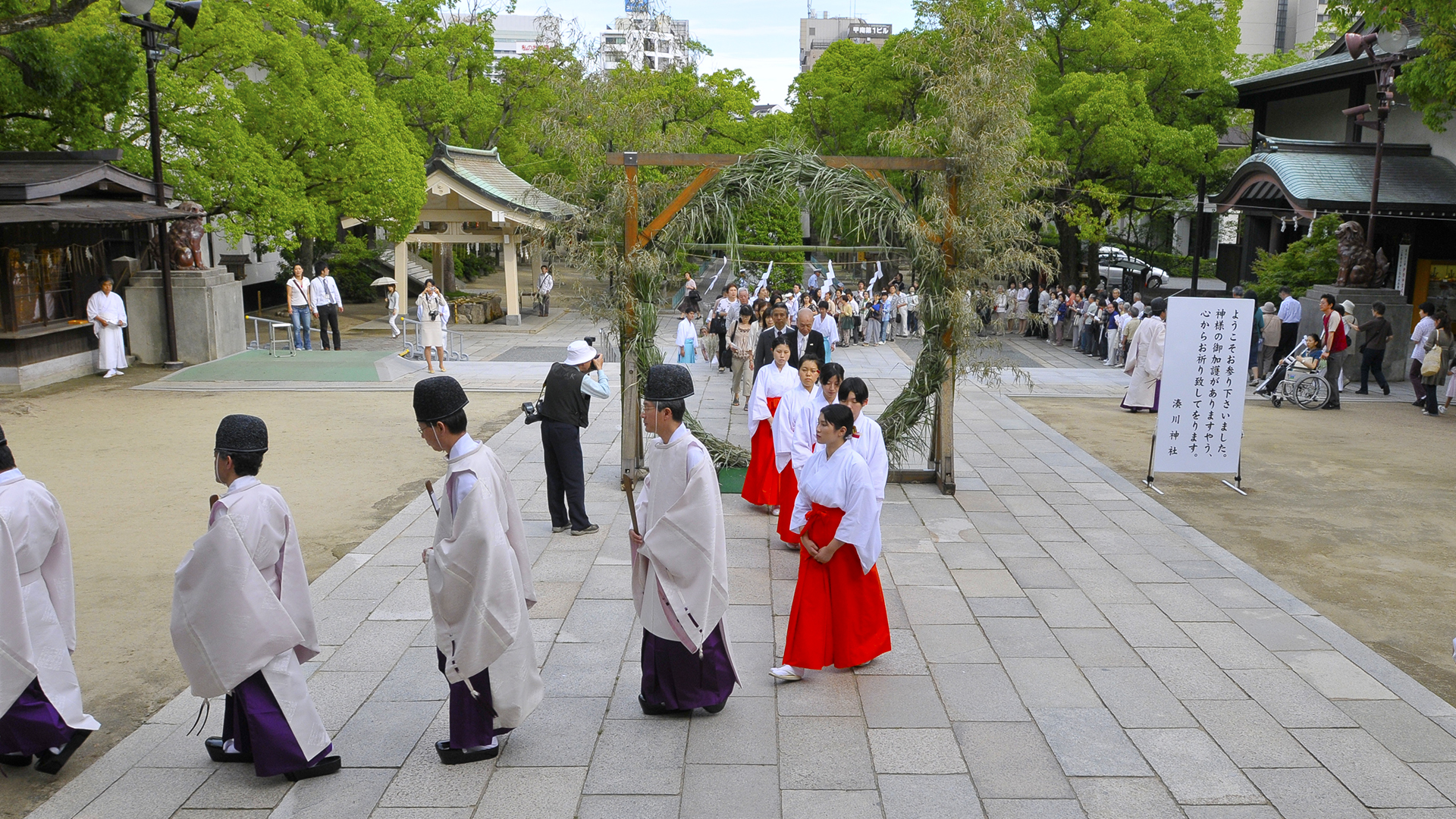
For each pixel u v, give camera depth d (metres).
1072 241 28.25
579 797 3.96
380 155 19.75
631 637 5.59
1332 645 5.57
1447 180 17.77
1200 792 4.02
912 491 9.09
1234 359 9.04
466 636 3.98
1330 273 18.33
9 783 4.12
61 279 14.84
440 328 16.05
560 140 9.16
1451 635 5.91
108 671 5.27
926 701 4.83
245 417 3.99
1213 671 5.20
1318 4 67.25
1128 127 22.97
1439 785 4.08
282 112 18.67
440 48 27.89
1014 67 8.44
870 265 28.06
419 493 8.85
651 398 4.40
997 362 9.12
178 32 15.98
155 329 15.90
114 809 3.87
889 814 3.84
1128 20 24.34
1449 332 13.56
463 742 4.16
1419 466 10.34
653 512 4.47
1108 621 5.91
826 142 31.09
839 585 4.98
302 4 21.70
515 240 24.97
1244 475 9.89
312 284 17.78
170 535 7.56
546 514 8.13
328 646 5.45
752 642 5.57
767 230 12.34
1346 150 18.89
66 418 11.95
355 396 13.59
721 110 32.22
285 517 4.02
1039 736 4.49
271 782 4.08
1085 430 12.25
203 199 16.66
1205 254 36.00
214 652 3.85
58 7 12.80
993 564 6.97
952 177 8.69
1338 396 13.66
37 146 15.77
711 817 3.82
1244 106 25.70
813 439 7.24
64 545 4.23
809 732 4.52
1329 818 3.83
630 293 8.84
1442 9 12.59
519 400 13.62
